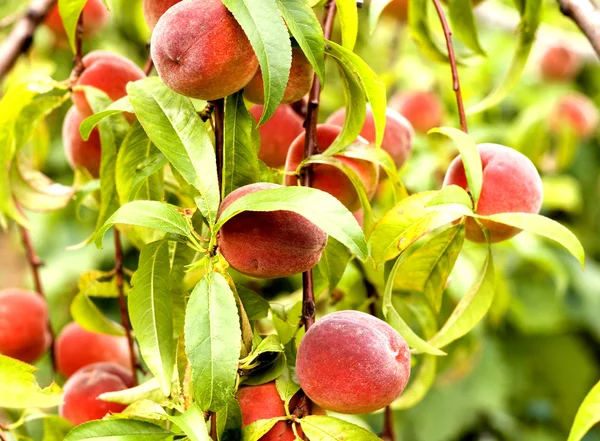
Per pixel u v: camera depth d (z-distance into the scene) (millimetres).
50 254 2010
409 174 1630
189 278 1154
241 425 979
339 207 928
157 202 971
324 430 975
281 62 956
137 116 1007
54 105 1175
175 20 983
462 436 2344
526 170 1070
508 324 2350
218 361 931
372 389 971
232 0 958
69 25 1146
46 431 1148
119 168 1080
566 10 1177
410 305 1220
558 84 2215
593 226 2482
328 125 1126
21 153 1225
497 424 2336
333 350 976
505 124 2168
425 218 1021
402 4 1446
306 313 1034
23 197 1221
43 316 1332
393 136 1189
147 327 1009
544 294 2234
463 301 1069
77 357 1303
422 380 1219
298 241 975
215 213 980
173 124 1006
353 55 1018
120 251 1215
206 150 998
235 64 982
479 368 2195
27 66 1478
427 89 1939
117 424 964
